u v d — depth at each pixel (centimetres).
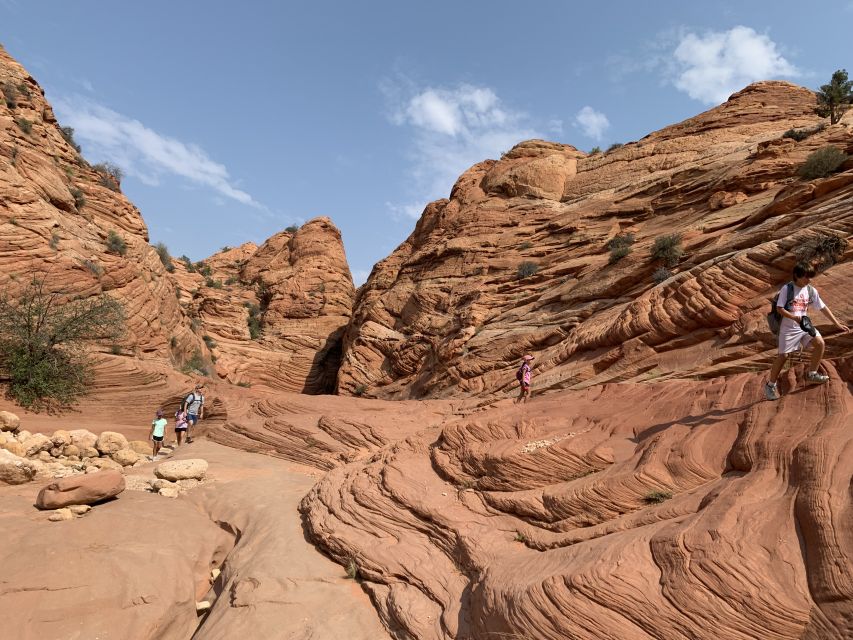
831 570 392
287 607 707
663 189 3159
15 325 2072
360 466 1156
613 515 627
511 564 605
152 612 714
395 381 3659
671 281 1498
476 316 3009
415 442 1149
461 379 2634
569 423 991
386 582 729
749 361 1045
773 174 2453
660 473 642
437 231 4422
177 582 796
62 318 2208
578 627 450
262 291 6006
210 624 723
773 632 386
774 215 1730
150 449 1844
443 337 3266
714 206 2550
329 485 1075
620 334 1532
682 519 528
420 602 659
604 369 1510
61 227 2675
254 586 763
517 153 4591
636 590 449
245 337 5066
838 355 887
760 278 1230
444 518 789
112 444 1512
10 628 636
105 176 3800
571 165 4206
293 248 6197
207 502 1151
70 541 818
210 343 4697
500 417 1099
